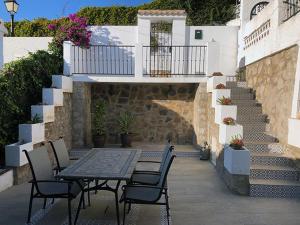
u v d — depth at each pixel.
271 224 3.77
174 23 9.16
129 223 3.76
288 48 5.66
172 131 9.02
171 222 3.79
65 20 12.59
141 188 3.81
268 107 6.74
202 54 9.31
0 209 4.11
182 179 5.76
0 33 6.52
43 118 6.06
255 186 4.82
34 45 9.78
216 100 6.53
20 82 6.03
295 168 5.21
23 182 5.32
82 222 3.78
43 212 4.05
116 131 9.02
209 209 4.25
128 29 9.30
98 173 3.50
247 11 8.88
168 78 8.03
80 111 8.02
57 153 4.61
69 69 8.00
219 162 6.09
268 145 5.88
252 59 7.90
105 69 9.37
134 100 8.98
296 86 5.22
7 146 5.09
